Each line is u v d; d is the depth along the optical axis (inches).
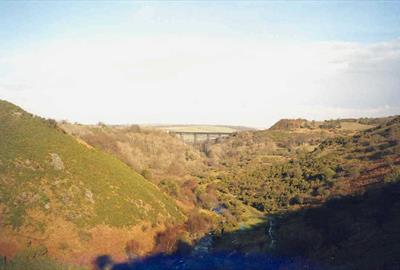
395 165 3011.8
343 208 2571.4
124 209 2404.0
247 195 3860.7
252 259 2210.9
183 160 6235.2
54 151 2511.1
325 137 7298.2
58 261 1859.0
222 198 3764.8
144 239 2288.4
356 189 2792.8
